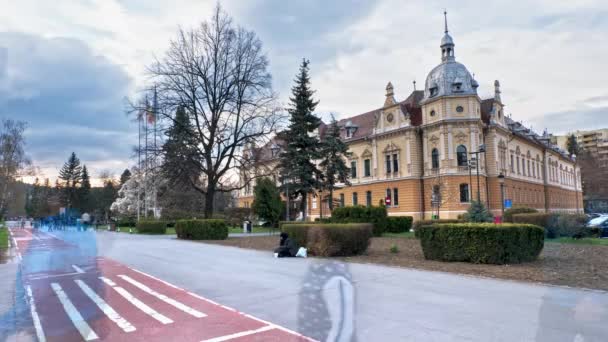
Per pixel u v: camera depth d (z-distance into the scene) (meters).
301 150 42.66
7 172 60.28
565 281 9.76
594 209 99.56
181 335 6.09
